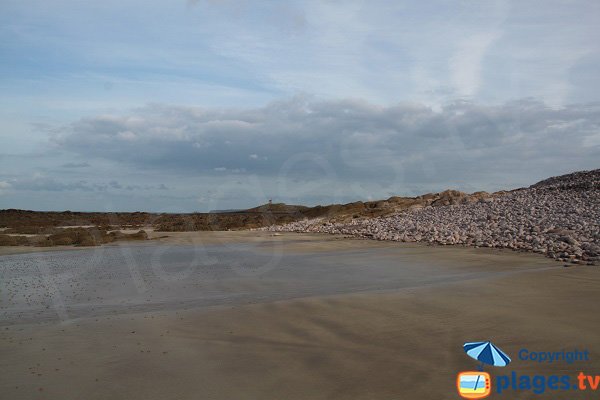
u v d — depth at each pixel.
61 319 8.61
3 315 9.05
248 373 5.60
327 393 4.96
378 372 5.47
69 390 5.26
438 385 5.05
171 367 5.88
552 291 9.20
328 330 7.19
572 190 27.31
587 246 14.61
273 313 8.34
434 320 7.44
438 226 24.08
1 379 5.62
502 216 23.47
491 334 6.62
